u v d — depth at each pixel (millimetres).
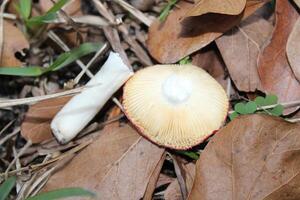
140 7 396
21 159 376
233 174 343
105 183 353
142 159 359
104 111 386
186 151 364
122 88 379
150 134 351
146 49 395
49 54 399
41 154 374
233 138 345
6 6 392
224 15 370
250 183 342
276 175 342
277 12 368
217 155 344
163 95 348
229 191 342
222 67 386
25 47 382
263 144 344
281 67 367
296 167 342
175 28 376
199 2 354
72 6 394
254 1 370
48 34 392
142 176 356
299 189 341
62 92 363
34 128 370
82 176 355
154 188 357
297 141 343
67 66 395
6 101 361
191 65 361
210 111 349
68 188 335
